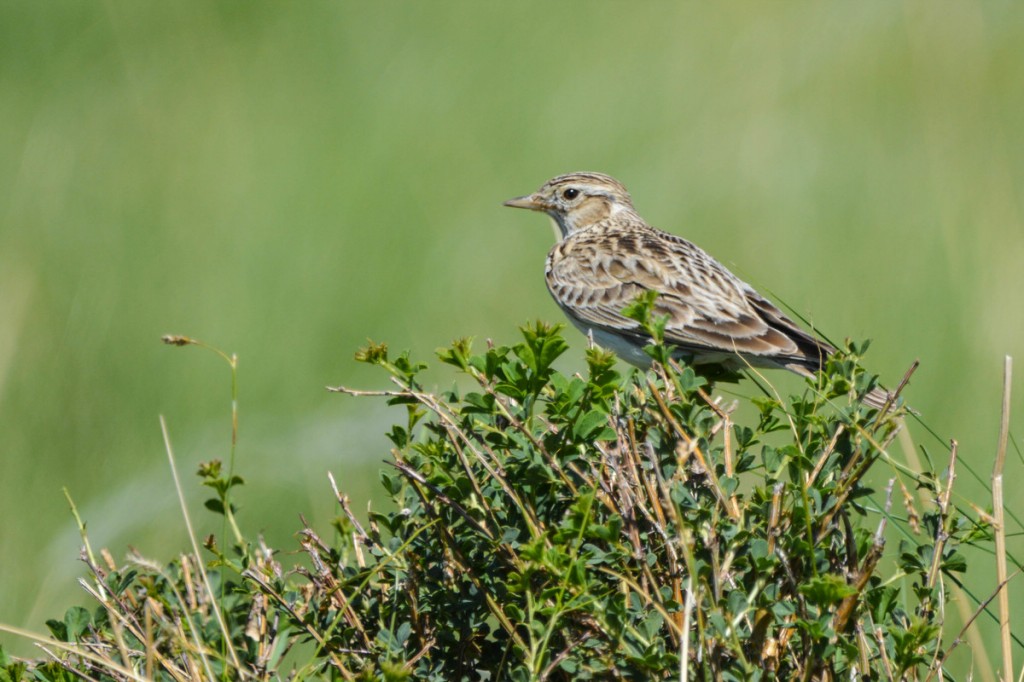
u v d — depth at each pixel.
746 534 5.84
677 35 22.58
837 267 15.52
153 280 15.55
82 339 13.99
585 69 21.67
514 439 6.14
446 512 6.33
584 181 12.09
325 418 12.05
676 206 17.38
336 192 17.72
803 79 20.77
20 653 9.23
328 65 22.55
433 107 20.58
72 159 19.03
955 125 19.11
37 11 24.11
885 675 5.85
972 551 9.73
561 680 6.05
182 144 19.48
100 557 10.28
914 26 21.61
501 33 23.38
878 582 6.19
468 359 6.24
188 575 6.64
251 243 16.34
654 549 6.16
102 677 6.32
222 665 6.27
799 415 6.25
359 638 6.40
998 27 21.81
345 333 14.58
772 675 5.84
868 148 18.69
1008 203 16.44
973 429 12.12
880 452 5.98
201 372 13.52
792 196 17.39
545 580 6.08
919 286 14.83
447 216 17.27
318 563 6.53
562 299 11.08
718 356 10.15
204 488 11.20
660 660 5.62
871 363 13.42
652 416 6.34
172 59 22.77
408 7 24.59
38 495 11.56
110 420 12.85
